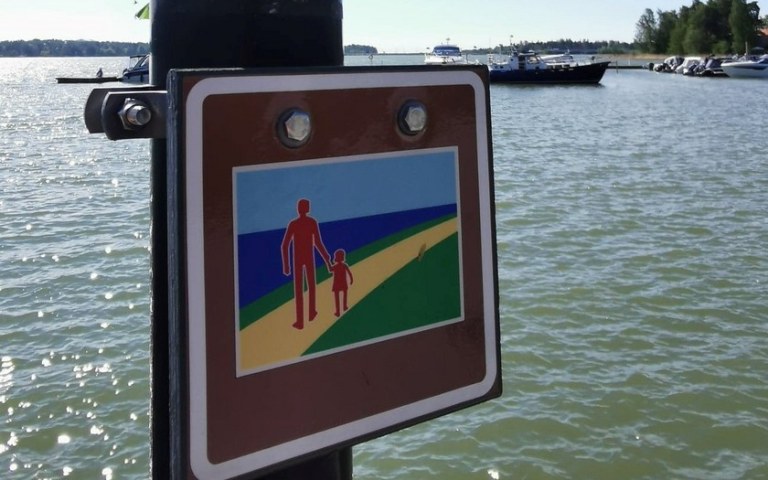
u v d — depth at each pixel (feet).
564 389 31.86
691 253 51.49
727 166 91.71
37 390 32.17
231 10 4.76
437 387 5.14
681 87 266.98
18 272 48.67
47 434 29.09
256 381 4.42
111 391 32.14
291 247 4.52
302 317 4.56
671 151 106.11
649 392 31.68
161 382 4.74
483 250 5.33
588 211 64.90
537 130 136.56
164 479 4.74
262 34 4.84
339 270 4.69
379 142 4.83
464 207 5.23
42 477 26.76
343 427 4.73
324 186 4.62
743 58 361.51
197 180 4.21
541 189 75.61
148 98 4.37
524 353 35.09
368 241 4.82
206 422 4.28
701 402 30.96
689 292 43.42
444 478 26.43
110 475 26.89
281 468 4.52
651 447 28.09
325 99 4.59
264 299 4.43
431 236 5.09
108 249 54.29
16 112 184.65
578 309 40.52
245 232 4.36
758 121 149.38
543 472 26.71
